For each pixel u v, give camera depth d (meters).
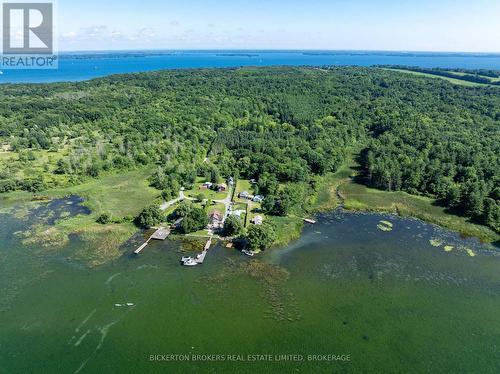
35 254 103.31
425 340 77.06
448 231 119.50
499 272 98.94
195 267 98.44
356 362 71.69
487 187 134.62
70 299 86.31
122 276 94.56
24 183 144.38
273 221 119.75
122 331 77.69
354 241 113.31
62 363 70.31
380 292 90.81
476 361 72.38
